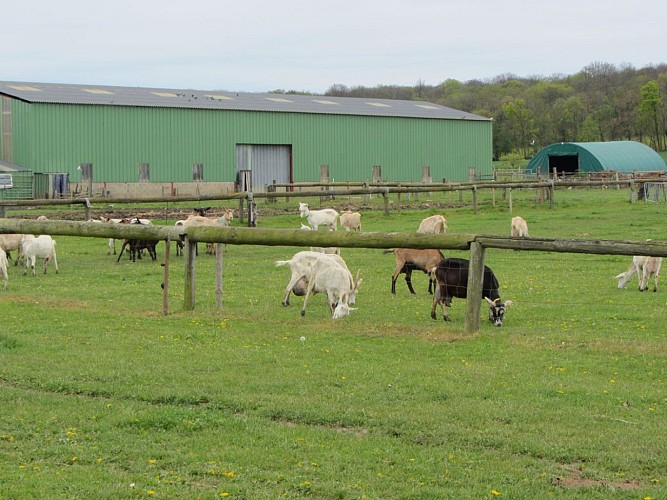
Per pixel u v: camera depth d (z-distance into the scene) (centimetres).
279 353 1309
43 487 796
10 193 5481
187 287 1698
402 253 1953
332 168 6931
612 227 3353
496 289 1577
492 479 809
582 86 14938
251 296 1938
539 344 1346
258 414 1012
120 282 2195
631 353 1280
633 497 766
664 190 4522
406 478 812
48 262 2622
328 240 1541
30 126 5628
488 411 1001
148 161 6100
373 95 17325
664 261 2400
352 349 1330
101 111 5888
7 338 1385
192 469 841
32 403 1056
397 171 7250
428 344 1359
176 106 6197
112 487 796
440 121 7450
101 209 4441
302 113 6762
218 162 6412
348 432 950
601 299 1867
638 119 10825
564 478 815
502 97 14475
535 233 3234
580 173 6819
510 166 9600
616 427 946
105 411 1021
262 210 4478
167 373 1187
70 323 1560
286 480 811
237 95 7488
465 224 3631
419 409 1012
